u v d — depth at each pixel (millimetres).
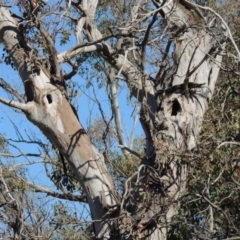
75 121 13141
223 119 12836
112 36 13305
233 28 15828
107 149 14484
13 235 13727
